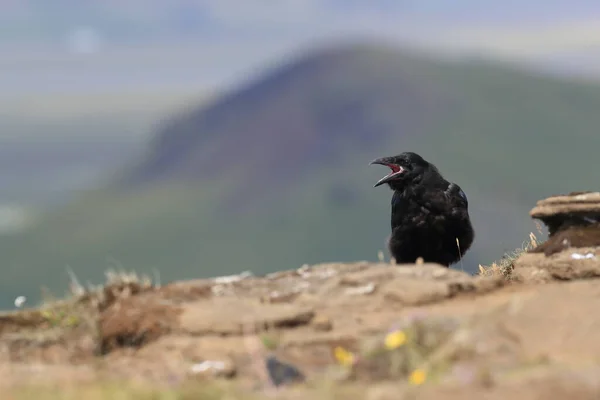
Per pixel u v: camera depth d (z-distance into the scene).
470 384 8.16
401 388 8.39
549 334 9.74
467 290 12.07
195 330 11.22
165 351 10.88
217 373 9.86
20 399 8.63
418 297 11.81
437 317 10.20
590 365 8.49
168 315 11.64
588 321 9.80
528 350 9.45
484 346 9.46
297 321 11.28
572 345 9.42
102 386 9.05
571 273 12.52
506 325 10.00
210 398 8.61
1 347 11.55
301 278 12.94
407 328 9.93
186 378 9.84
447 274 12.54
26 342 11.68
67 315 12.34
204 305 11.84
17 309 12.86
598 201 13.12
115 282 12.81
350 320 11.33
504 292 11.90
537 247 13.46
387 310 11.62
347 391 8.59
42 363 11.05
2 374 10.11
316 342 10.59
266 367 9.69
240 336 11.02
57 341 11.69
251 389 9.20
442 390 8.09
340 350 10.23
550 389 7.64
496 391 7.83
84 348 11.49
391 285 12.20
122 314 11.79
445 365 9.16
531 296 10.73
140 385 9.11
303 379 9.51
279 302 12.09
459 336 9.62
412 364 9.43
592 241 12.91
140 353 11.02
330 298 12.08
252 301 12.10
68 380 9.60
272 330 11.11
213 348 10.71
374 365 9.64
